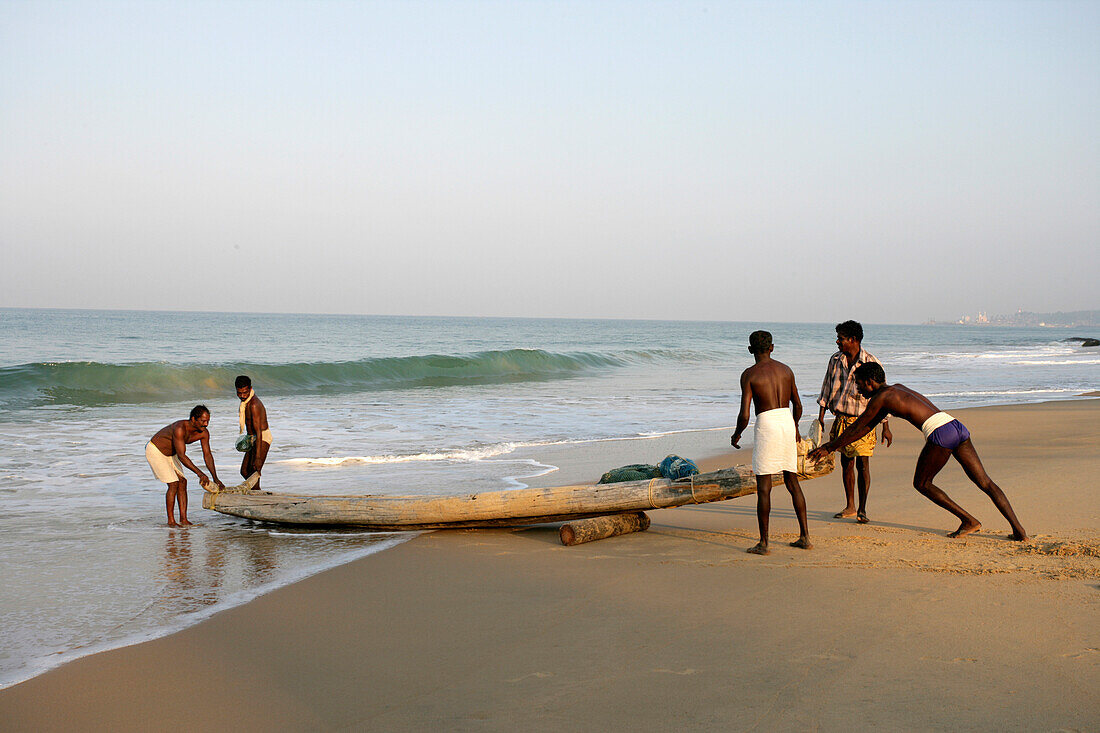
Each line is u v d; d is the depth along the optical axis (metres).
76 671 4.37
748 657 4.21
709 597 5.28
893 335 149.00
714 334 112.31
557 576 5.99
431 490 9.66
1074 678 3.81
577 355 39.47
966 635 4.40
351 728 3.61
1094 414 16.95
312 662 4.42
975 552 6.18
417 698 3.90
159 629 5.06
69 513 8.64
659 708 3.65
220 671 4.34
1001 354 58.06
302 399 21.73
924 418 6.69
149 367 23.44
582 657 4.33
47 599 5.70
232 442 13.62
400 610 5.30
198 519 8.47
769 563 6.06
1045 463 10.44
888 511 8.03
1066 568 5.64
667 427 16.33
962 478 9.58
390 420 17.17
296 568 6.49
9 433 14.33
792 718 3.49
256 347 50.44
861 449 7.48
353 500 7.82
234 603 5.56
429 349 52.91
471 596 5.55
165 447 8.15
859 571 5.74
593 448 13.22
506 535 7.46
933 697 3.65
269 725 3.68
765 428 6.34
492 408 19.73
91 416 16.94
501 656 4.40
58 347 44.44
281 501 8.05
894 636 4.42
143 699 4.00
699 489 6.81
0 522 8.16
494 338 81.25
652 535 7.24
